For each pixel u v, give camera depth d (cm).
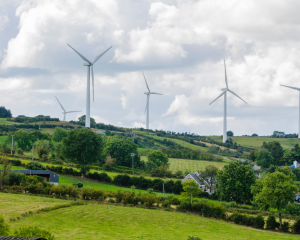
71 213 6078
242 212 7981
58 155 14275
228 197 9700
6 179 8069
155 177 13000
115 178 10975
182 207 7500
